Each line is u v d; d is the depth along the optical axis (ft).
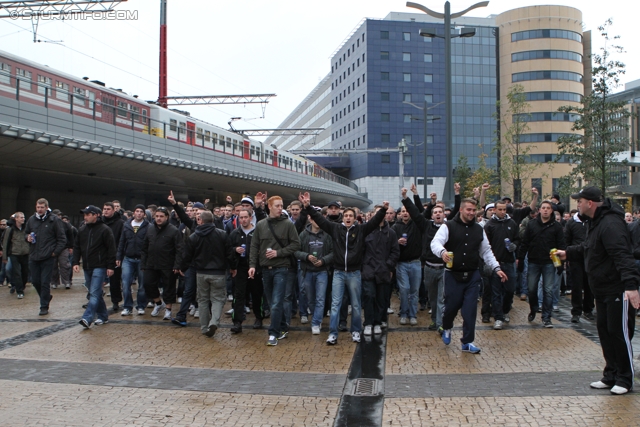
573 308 33.32
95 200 111.14
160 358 24.64
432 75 266.36
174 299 33.78
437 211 31.30
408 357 24.94
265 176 113.29
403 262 32.91
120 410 17.98
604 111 64.69
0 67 55.62
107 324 32.30
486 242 25.63
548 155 237.86
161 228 33.32
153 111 82.94
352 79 284.61
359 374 22.24
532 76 245.24
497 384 20.65
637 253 23.70
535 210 39.99
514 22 252.42
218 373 22.31
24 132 53.31
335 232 28.32
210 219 29.14
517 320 34.09
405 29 265.34
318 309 30.19
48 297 35.29
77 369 22.67
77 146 60.64
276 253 27.48
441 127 265.54
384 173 263.29
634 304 18.26
